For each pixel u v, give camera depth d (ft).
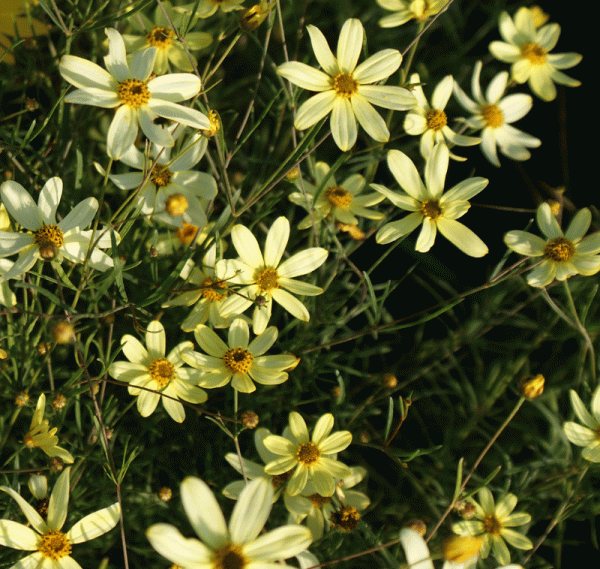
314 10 2.99
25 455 2.51
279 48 2.95
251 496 2.19
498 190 3.03
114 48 2.34
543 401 2.78
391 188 2.68
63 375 2.58
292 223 2.76
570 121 3.13
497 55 2.76
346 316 2.53
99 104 2.32
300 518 2.42
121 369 2.42
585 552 2.78
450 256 2.96
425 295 2.94
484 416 2.81
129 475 2.57
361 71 2.40
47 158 2.56
